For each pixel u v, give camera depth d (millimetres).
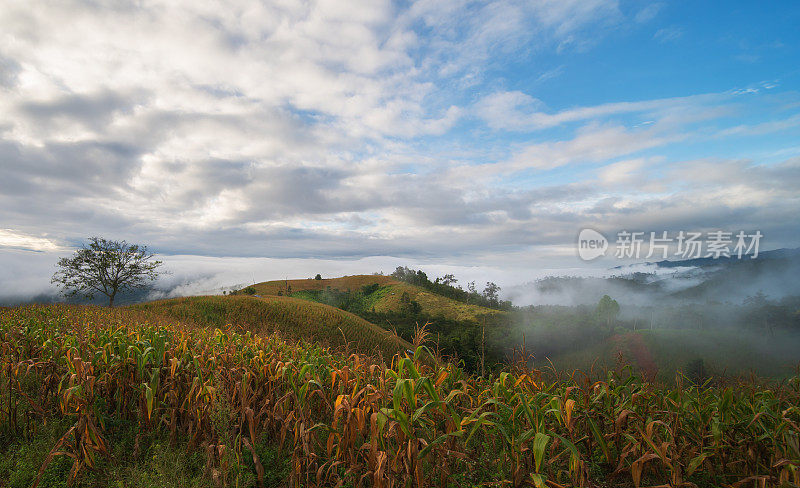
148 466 4910
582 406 5301
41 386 6457
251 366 6746
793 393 5578
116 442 5484
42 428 5484
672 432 4488
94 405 4961
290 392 5363
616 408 5340
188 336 8789
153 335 7449
